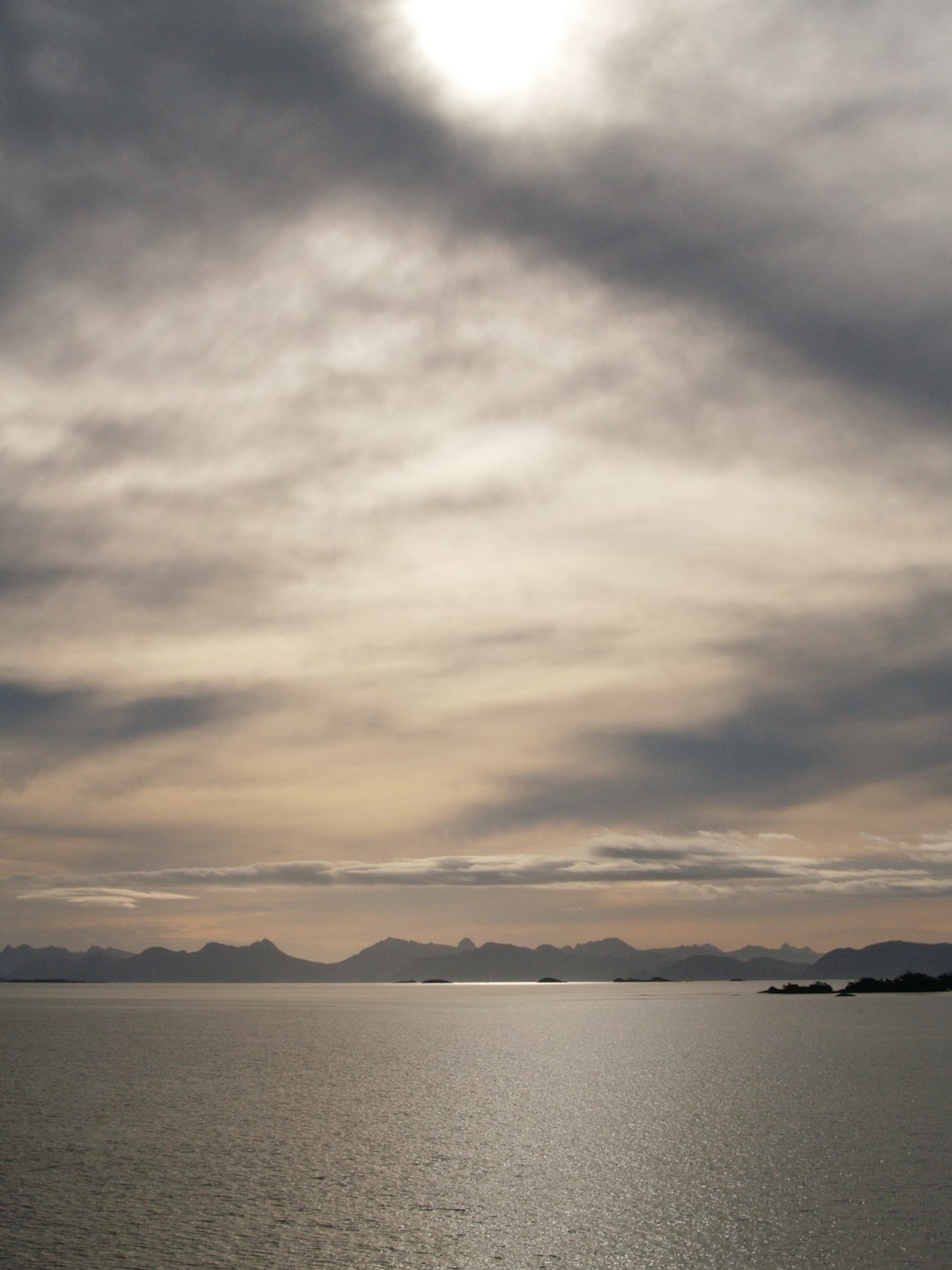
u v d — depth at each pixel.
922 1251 37.59
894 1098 75.06
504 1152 55.75
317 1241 39.22
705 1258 37.12
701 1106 72.44
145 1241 39.19
